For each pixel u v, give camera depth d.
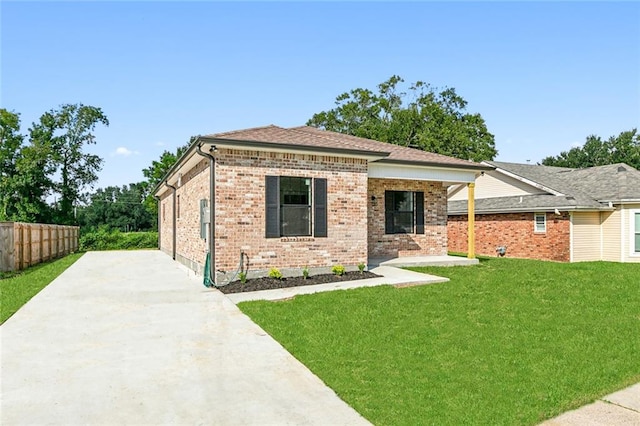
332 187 12.22
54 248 22.14
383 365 5.52
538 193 21.09
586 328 7.26
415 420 4.08
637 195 18.48
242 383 4.95
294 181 11.79
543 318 7.86
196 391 4.72
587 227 19.27
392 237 15.80
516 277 12.06
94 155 40.22
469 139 41.97
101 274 14.43
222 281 10.77
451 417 4.15
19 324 7.56
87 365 5.52
